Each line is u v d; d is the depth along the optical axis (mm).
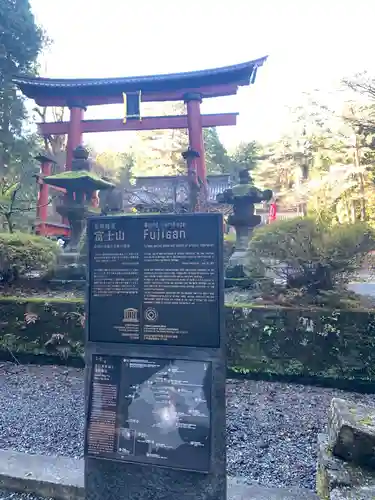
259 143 23000
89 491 1888
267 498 2021
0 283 6168
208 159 26281
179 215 1851
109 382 1884
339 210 16344
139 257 1900
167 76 12648
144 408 1820
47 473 2268
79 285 6371
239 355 4344
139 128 13312
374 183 13445
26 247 6199
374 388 3945
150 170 27391
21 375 4457
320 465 2072
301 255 4605
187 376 1783
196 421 1749
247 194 7363
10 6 17688
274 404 3617
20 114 18203
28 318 4883
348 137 14516
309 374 4137
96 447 1862
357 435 1931
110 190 8734
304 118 15961
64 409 3514
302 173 19359
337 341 4102
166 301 1846
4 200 9328
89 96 13383
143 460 1791
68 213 7539
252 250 4984
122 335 1896
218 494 1727
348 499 1666
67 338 4789
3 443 2859
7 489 2234
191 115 12891
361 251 4500
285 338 4250
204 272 1809
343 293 4574
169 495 1781
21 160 18203
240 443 2855
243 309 4406
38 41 18672
